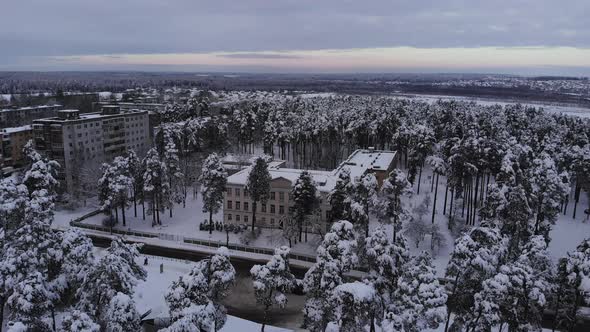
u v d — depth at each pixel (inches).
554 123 5354.3
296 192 2637.8
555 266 2121.1
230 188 3127.5
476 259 1405.0
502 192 2384.4
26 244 1514.5
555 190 2536.9
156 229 3137.3
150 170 3110.2
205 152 4687.5
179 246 2886.3
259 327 1879.9
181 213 3452.3
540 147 4023.1
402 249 1648.6
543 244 1665.8
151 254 2768.2
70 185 3791.8
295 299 2220.7
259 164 2829.7
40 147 3818.9
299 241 2824.8
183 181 3767.2
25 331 1116.5
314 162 4817.9
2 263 1408.7
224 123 5378.9
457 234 2714.1
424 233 2628.0
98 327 1096.8
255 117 5359.3
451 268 1505.9
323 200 2893.7
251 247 2783.0
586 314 2003.0
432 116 5580.7
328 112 6250.0
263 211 3083.2
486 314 1302.9
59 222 3262.8
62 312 1667.1
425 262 1443.2
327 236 1528.1
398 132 4357.8
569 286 1571.1
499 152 3038.9
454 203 3152.1
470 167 2795.3
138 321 1269.7
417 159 3567.9
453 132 4325.8
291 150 5733.3
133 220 3309.5
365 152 4301.2
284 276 1587.1
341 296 1273.4
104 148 4360.2
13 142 4411.9
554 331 1769.2
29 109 6299.2
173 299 1251.8
